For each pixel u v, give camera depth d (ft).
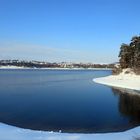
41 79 388.16
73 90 207.10
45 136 69.15
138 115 104.37
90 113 108.06
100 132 78.02
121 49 376.48
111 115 103.86
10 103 134.31
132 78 285.23
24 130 75.15
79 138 67.92
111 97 160.97
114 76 352.49
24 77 454.40
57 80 361.51
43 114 105.09
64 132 77.92
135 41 363.15
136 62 326.85
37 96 165.07
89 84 274.77
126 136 69.72
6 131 73.41
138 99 151.23
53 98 156.15
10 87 236.84
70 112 109.81
